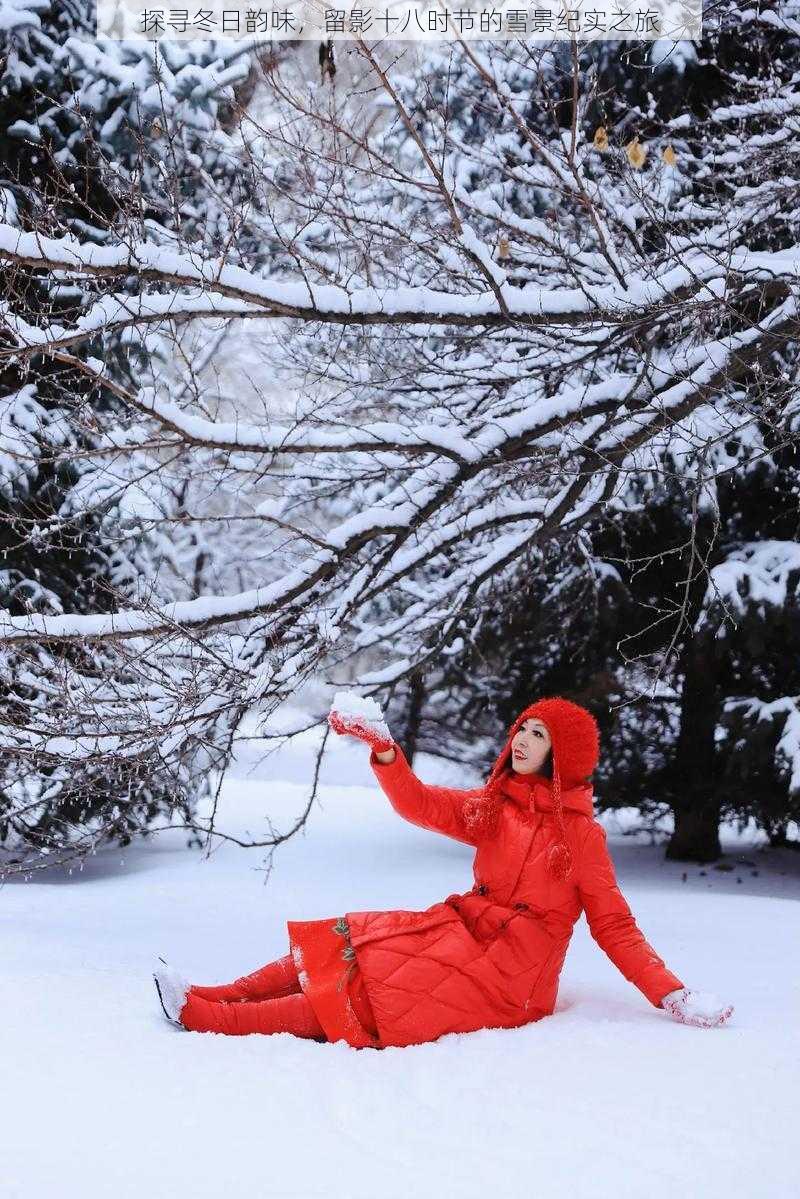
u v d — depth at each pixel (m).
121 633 5.61
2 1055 3.52
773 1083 3.38
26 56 8.47
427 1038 3.78
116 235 5.29
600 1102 3.20
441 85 8.12
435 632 7.21
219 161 7.74
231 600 5.90
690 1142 2.92
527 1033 3.86
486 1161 2.78
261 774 17.52
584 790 4.26
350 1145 2.87
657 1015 4.22
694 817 10.80
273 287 5.27
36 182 5.86
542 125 8.91
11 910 6.98
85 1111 3.07
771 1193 2.63
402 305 5.52
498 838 4.23
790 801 8.88
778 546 9.26
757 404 8.24
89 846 5.88
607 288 6.03
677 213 6.85
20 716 5.82
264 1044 3.70
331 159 5.65
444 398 7.26
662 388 6.33
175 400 6.54
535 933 4.05
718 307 5.84
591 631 9.83
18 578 8.81
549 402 6.20
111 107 8.44
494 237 7.55
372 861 10.38
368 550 10.21
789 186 6.88
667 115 9.41
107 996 4.28
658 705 10.80
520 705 10.74
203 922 6.67
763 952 5.77
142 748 5.44
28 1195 2.55
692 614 9.94
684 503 9.63
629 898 8.12
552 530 6.57
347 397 8.04
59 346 5.09
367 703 4.28
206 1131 2.94
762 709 9.16
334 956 3.88
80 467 8.63
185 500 9.30
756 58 9.55
